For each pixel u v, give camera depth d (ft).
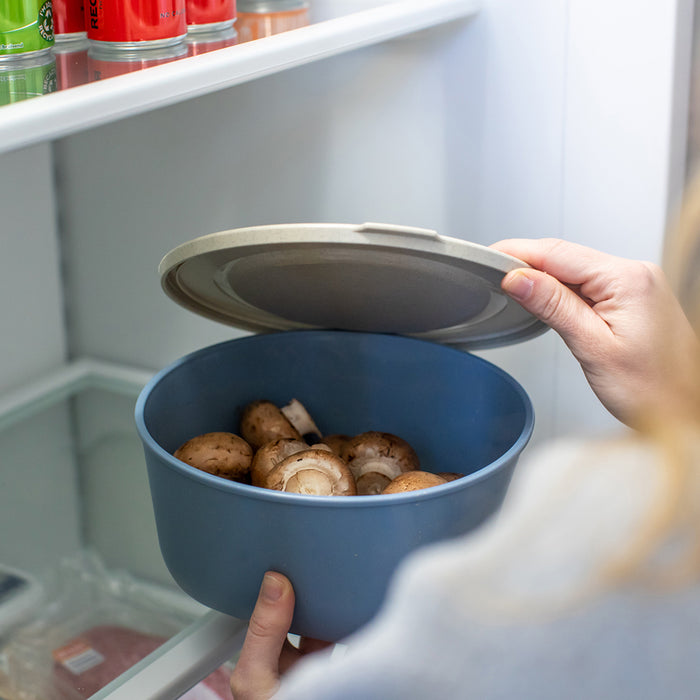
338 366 2.59
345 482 2.02
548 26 2.57
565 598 1.17
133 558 2.69
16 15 1.77
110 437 3.27
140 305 3.51
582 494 1.22
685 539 1.15
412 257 1.87
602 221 2.68
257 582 1.90
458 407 2.47
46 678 2.22
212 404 2.47
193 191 3.24
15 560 2.65
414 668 1.24
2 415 3.34
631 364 2.07
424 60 2.77
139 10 1.93
